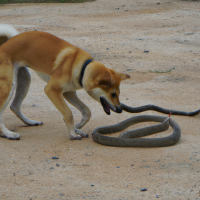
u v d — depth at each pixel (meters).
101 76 7.55
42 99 12.34
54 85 7.83
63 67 7.79
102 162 6.92
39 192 5.53
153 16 28.91
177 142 8.21
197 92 13.20
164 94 12.89
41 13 31.61
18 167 6.44
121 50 20.03
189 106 11.40
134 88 13.77
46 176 6.16
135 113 10.77
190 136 8.67
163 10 31.16
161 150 7.69
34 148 7.54
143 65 17.47
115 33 24.03
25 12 32.38
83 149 7.64
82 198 5.38
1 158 6.78
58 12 31.89
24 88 8.96
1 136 8.12
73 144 7.95
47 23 26.94
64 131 8.99
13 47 8.02
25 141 7.99
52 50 7.91
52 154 7.27
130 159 7.12
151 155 7.37
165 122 8.81
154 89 13.61
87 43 21.25
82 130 9.18
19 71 8.78
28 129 9.09
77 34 23.45
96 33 23.94
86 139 8.44
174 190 5.68
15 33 8.78
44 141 8.06
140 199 5.37
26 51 8.02
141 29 25.28
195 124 9.68
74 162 6.88
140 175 6.30
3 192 5.46
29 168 6.45
